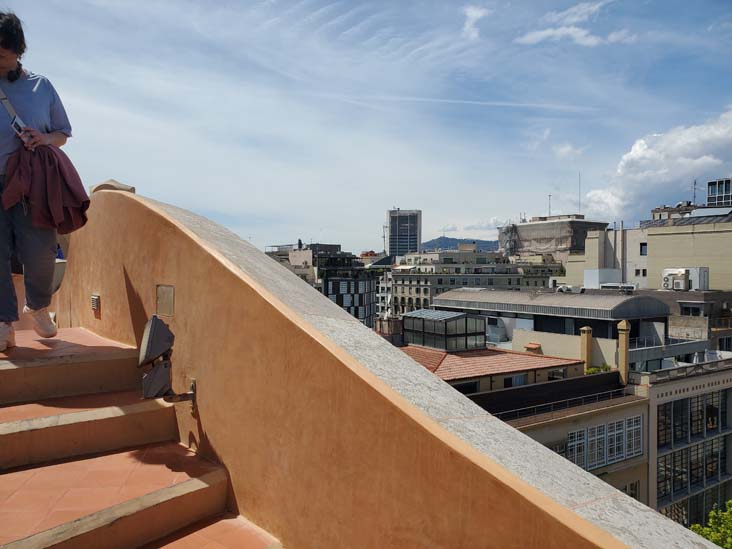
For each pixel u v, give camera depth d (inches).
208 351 145.0
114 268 199.0
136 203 184.7
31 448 134.2
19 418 141.6
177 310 158.9
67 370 164.9
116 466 137.0
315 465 114.1
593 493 100.3
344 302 4062.5
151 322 142.0
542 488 95.1
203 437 146.1
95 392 169.8
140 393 169.9
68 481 126.6
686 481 1012.5
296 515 117.8
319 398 113.7
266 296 129.0
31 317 188.2
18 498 117.1
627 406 895.1
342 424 109.0
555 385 888.9
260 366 128.2
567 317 1275.8
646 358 1139.9
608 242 2851.9
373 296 4466.0
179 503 123.7
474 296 1566.2
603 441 860.0
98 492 122.0
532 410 841.5
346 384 108.4
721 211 2401.6
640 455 914.7
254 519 128.4
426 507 94.7
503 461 100.7
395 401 101.0
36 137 157.9
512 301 1435.8
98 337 207.8
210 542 118.6
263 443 126.6
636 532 89.0
